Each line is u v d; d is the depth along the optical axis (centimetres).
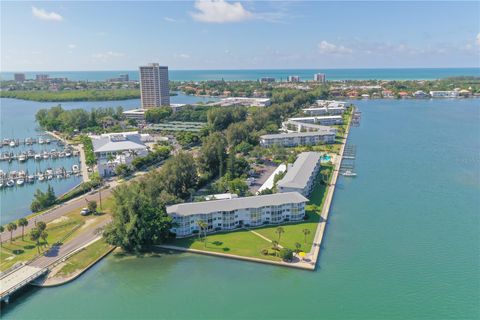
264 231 15362
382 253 13800
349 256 13600
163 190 17112
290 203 16175
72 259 13275
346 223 16312
